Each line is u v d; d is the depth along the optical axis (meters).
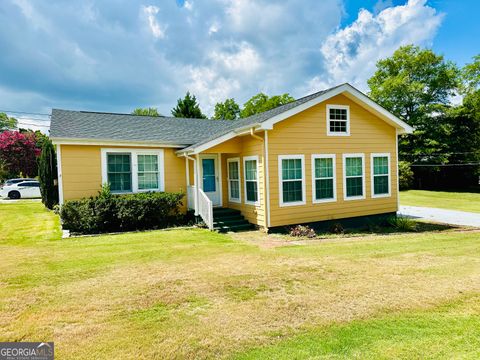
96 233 10.75
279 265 6.52
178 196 12.08
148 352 3.36
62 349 3.42
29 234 10.46
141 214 11.12
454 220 14.11
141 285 5.37
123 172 12.20
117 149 12.00
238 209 12.80
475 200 22.55
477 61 30.19
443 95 32.03
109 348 3.43
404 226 11.94
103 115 14.77
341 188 12.37
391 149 13.61
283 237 10.19
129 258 7.19
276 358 3.24
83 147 11.45
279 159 11.05
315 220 11.80
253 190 11.77
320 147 11.87
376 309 4.34
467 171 30.95
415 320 4.01
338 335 3.67
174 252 7.75
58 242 9.14
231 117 51.19
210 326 3.92
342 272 5.98
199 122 16.70
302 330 3.80
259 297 4.82
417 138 31.20
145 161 12.59
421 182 32.47
